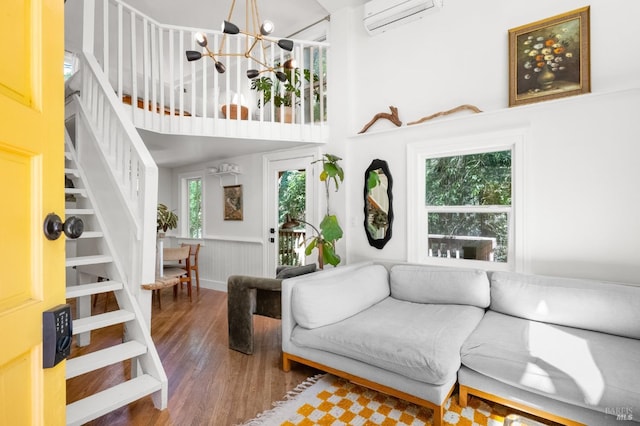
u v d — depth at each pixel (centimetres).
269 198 468
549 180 263
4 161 67
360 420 190
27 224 74
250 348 280
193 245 555
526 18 279
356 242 377
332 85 394
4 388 65
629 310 202
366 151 369
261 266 479
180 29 326
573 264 254
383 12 337
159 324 359
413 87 340
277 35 468
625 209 235
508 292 247
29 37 76
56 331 77
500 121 285
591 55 251
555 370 164
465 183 313
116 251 251
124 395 185
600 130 243
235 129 357
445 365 177
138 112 309
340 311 241
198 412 199
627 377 154
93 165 277
